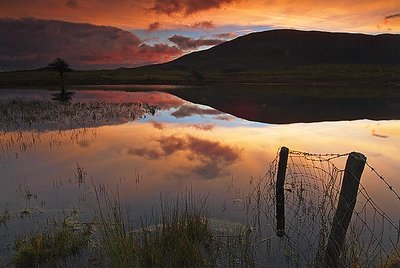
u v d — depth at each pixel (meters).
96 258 6.91
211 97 49.41
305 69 129.12
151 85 83.50
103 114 29.25
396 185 11.53
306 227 8.31
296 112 31.88
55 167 13.67
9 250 7.27
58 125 23.55
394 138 19.53
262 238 7.91
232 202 10.03
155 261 6.46
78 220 8.73
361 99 44.53
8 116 27.06
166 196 10.55
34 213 9.19
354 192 5.99
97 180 12.08
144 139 19.42
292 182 11.41
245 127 23.80
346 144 17.91
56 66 87.81
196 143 18.45
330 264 6.28
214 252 7.29
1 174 12.77
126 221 8.64
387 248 7.25
